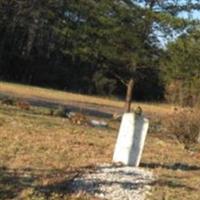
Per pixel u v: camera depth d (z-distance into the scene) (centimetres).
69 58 8275
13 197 1077
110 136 2317
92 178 1297
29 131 1988
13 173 1272
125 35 3703
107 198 1169
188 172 1664
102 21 3731
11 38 8062
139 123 1577
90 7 3800
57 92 6875
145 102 7888
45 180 1222
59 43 7144
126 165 1559
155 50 3781
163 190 1305
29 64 8188
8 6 3528
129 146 1570
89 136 2184
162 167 1678
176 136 2631
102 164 1525
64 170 1379
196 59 3775
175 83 3991
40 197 1094
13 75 8106
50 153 1612
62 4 3991
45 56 8250
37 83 8206
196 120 2622
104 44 3809
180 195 1290
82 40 3944
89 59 4188
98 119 3388
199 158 2122
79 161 1551
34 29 7769
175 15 3744
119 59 3778
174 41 3744
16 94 4703
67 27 4016
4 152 1518
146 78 4003
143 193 1246
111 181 1295
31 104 3641
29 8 3666
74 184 1225
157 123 3341
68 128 2336
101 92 8212
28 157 1492
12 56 8088
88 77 8288
